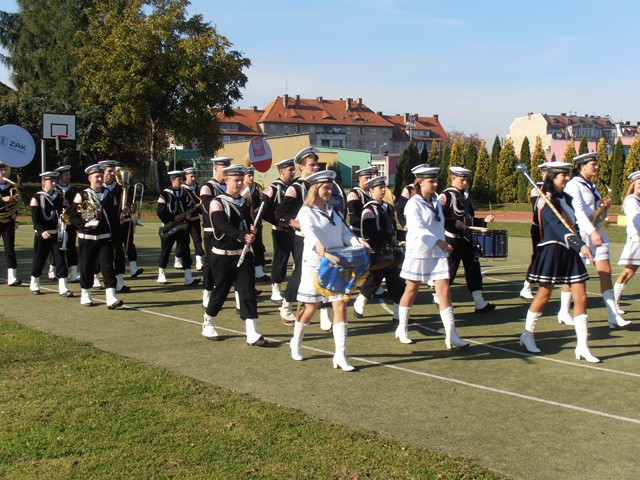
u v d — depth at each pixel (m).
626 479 4.22
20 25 51.94
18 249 17.59
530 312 7.37
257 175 44.03
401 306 7.78
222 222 7.43
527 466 4.39
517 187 40.12
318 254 6.52
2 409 5.24
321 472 4.20
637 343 7.81
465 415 5.35
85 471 4.19
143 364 6.57
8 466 4.25
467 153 42.06
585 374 6.54
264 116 103.25
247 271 7.55
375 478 4.12
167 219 11.82
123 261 11.10
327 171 6.75
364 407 5.52
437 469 4.25
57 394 5.59
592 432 5.01
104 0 43.38
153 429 4.86
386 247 8.52
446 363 6.93
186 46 38.19
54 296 10.65
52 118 25.09
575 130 88.75
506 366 6.83
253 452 4.48
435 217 7.46
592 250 8.67
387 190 9.91
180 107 40.75
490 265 15.41
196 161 54.28
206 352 7.23
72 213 9.62
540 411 5.46
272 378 6.31
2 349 7.04
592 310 9.88
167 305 9.95
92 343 7.55
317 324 8.79
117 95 38.28
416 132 113.94
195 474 4.16
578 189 7.21
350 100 109.94
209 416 5.13
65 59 46.66
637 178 9.05
